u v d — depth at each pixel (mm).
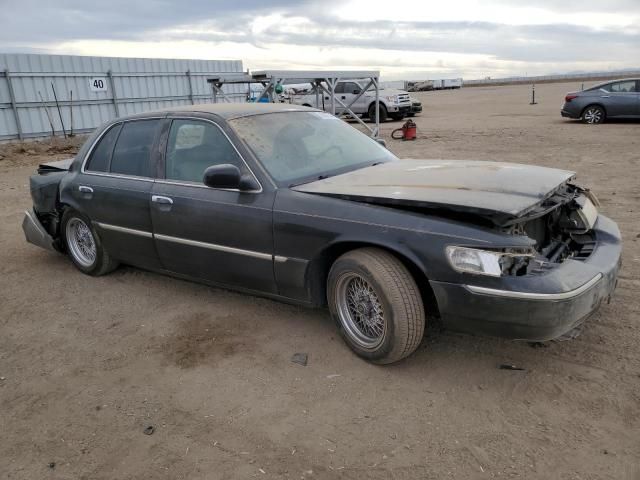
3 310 4930
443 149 14203
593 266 3295
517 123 20516
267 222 3824
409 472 2656
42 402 3449
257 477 2688
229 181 3881
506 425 2951
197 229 4254
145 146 4777
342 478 2646
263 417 3152
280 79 15461
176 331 4285
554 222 3863
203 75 26797
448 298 3170
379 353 3479
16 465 2889
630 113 17875
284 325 4250
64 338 4312
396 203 3375
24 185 12023
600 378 3303
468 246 3074
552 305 2959
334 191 3658
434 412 3098
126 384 3596
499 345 3762
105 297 5074
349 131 4898
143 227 4695
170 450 2926
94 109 22969
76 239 5676
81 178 5262
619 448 2725
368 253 3422
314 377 3521
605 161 11000
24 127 20734
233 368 3695
